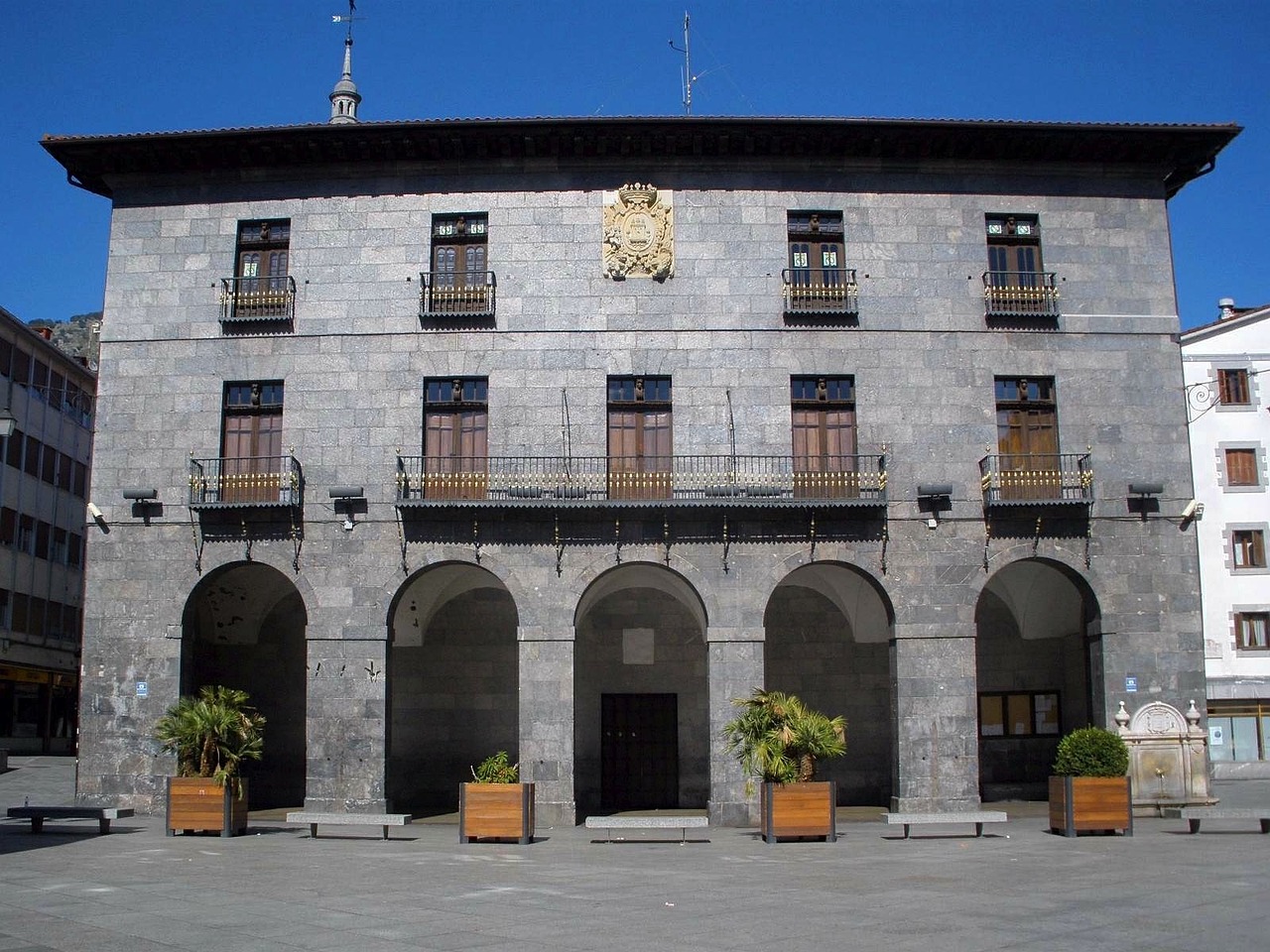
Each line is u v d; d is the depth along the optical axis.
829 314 25.98
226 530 25.36
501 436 25.53
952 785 24.48
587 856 18.09
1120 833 20.55
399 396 25.75
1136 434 26.09
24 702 46.62
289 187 26.70
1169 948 10.30
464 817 20.11
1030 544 25.41
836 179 26.67
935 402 25.89
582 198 26.42
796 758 20.55
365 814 22.31
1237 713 39.53
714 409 25.66
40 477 48.00
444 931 11.28
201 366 26.06
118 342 26.22
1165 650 25.25
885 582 25.11
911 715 24.69
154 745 24.75
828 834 20.05
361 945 10.56
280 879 15.23
